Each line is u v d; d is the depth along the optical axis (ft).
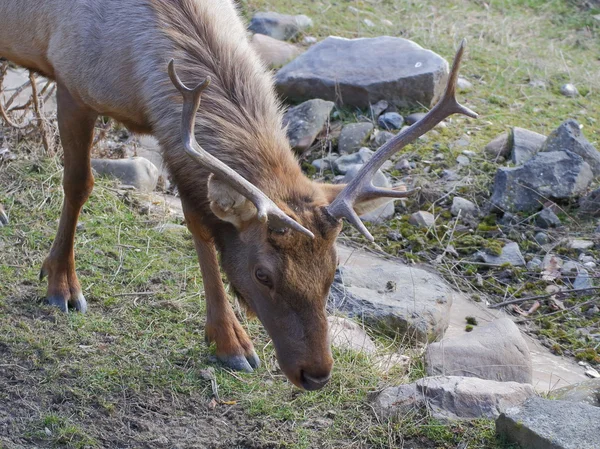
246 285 28.35
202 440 29.04
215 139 29.14
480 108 55.83
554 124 54.85
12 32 36.09
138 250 39.68
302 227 25.32
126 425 29.55
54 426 29.12
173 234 41.55
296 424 29.89
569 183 46.21
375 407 30.30
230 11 34.22
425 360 33.24
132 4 31.81
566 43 67.41
